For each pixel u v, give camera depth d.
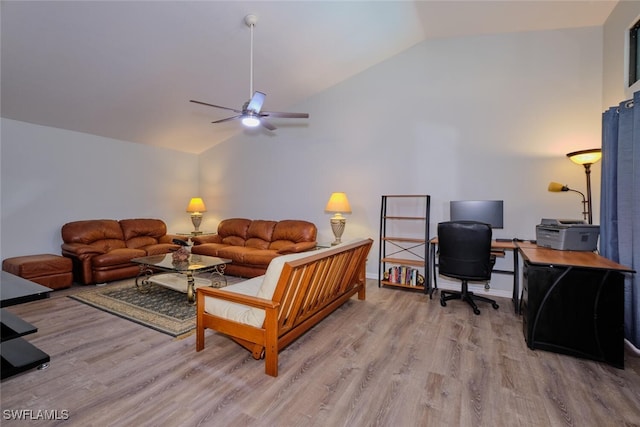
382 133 4.55
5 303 1.86
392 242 4.50
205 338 2.55
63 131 4.42
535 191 3.66
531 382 1.95
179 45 3.23
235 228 5.37
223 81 4.08
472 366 2.14
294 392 1.83
